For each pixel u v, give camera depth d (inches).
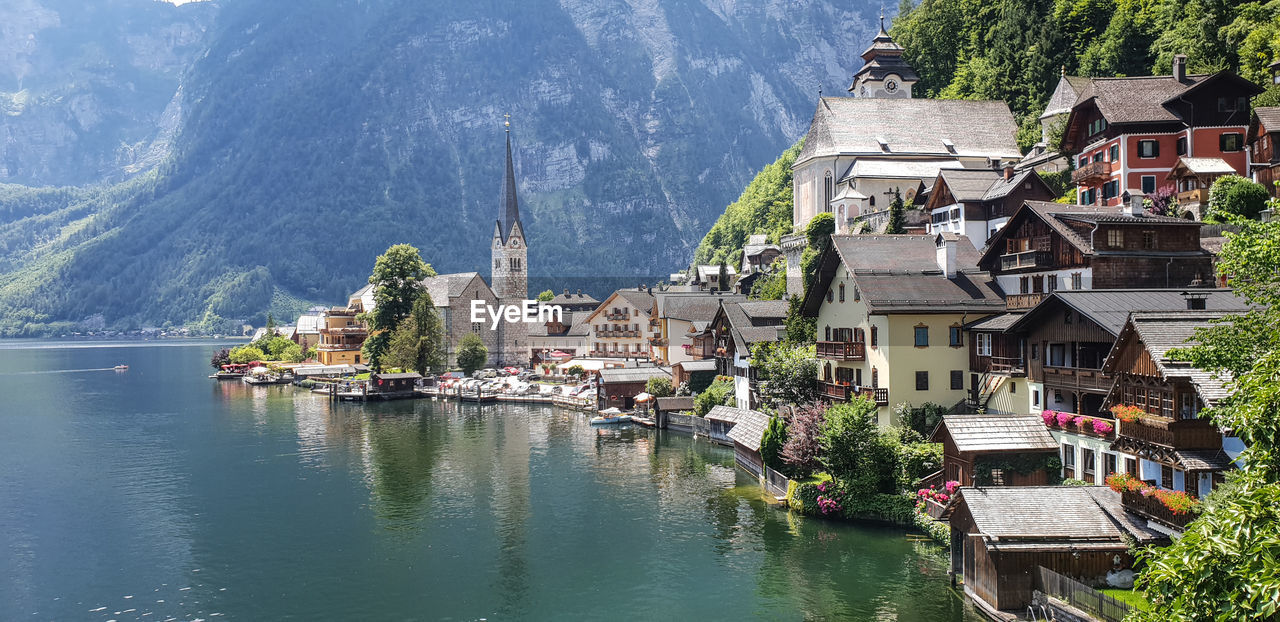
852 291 2768.2
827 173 5748.0
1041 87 6038.4
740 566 2085.4
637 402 4495.6
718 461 3312.0
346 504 2768.2
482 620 1841.8
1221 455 1524.4
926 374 2534.5
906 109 5876.0
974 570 1740.9
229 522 2578.7
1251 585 715.4
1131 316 1691.7
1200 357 1263.5
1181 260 2327.8
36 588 2053.4
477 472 3211.1
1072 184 4015.8
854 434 2377.0
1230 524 776.3
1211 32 4392.2
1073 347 2126.0
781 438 2731.3
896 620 1707.7
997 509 1690.5
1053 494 1718.8
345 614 1887.3
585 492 2861.7
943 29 7391.7
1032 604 1606.8
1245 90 3410.4
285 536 2437.3
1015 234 2637.8
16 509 2731.3
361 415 4827.8
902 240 2866.6
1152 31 5285.4
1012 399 2353.6
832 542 2194.9
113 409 5118.1
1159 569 793.6
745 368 3587.6
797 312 3444.9
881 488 2363.4
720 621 1785.2
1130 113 3533.5
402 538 2409.0
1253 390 968.3
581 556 2220.7
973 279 2677.2
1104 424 1833.2
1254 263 1262.3
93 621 1863.9
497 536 2409.0
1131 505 1633.9
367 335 7490.2
